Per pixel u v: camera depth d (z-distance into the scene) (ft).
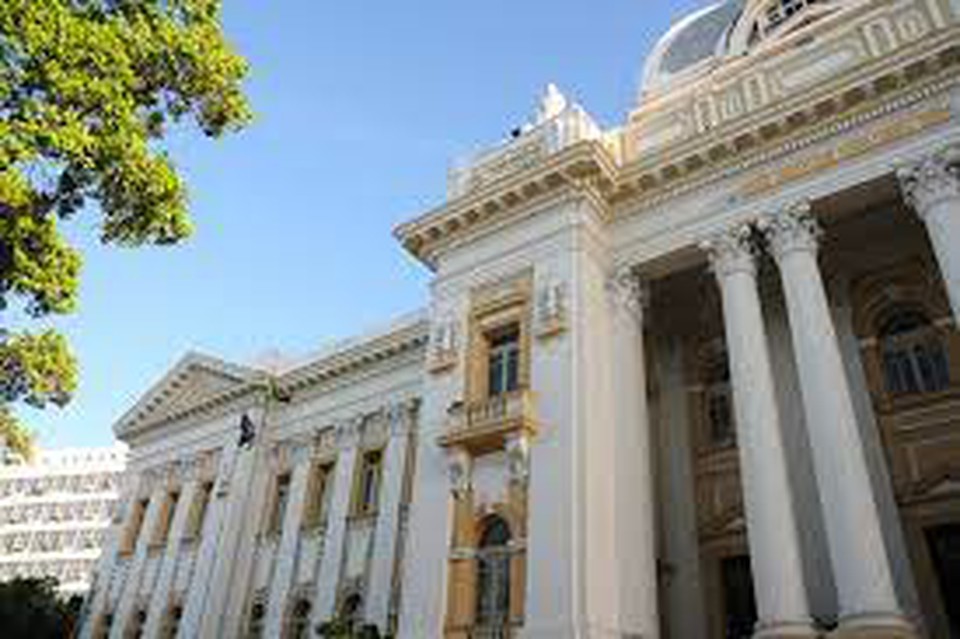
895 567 54.85
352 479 91.76
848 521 47.91
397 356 95.30
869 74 56.80
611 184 67.46
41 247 41.39
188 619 92.58
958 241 50.44
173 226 46.47
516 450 58.59
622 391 61.41
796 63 66.64
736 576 61.98
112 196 44.42
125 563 110.22
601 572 53.52
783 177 59.88
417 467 65.21
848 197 57.41
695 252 63.21
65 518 279.49
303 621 87.25
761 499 51.60
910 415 59.31
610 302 65.41
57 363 44.75
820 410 51.72
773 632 47.21
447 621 56.65
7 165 38.01
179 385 119.55
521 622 53.16
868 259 65.82
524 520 56.59
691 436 68.85
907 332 62.90
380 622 78.38
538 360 62.23
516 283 67.51
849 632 45.11
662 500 67.31
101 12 42.78
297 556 91.66
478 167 77.82
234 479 101.04
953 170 52.70
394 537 82.99
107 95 41.04
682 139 67.15
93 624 107.55
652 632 54.70
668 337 74.38
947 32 54.44
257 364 110.52
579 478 55.26
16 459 48.03
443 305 71.97
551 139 72.08
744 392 55.21
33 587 112.16
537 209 68.74
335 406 99.40
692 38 82.99
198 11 46.98
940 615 52.75
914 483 57.00
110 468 284.00
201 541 99.76
